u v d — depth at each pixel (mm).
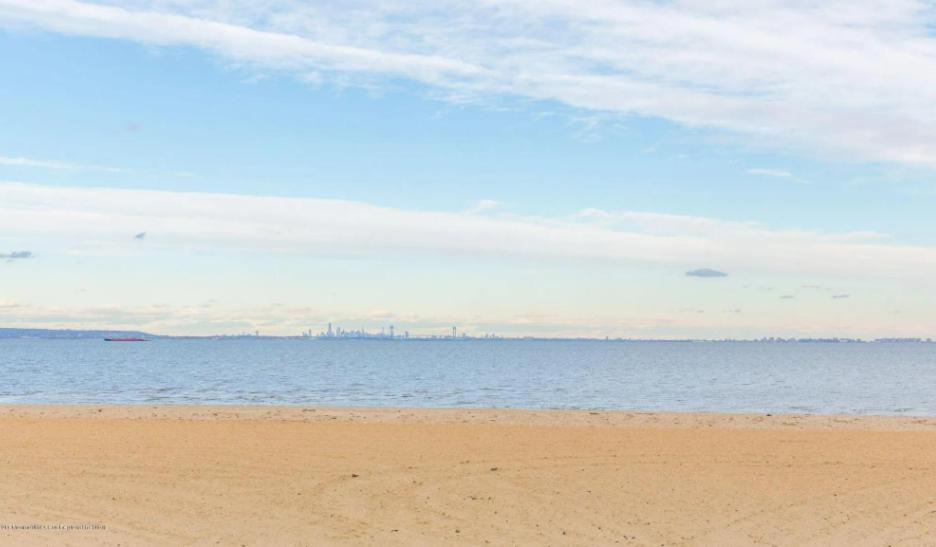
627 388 51500
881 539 10375
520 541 10172
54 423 21297
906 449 17578
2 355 126812
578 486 13391
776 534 10570
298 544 9961
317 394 42875
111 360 104312
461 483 13539
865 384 59812
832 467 15289
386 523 10969
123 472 14234
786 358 151625
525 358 135625
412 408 28469
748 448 17484
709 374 75812
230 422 22047
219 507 11766
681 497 12625
